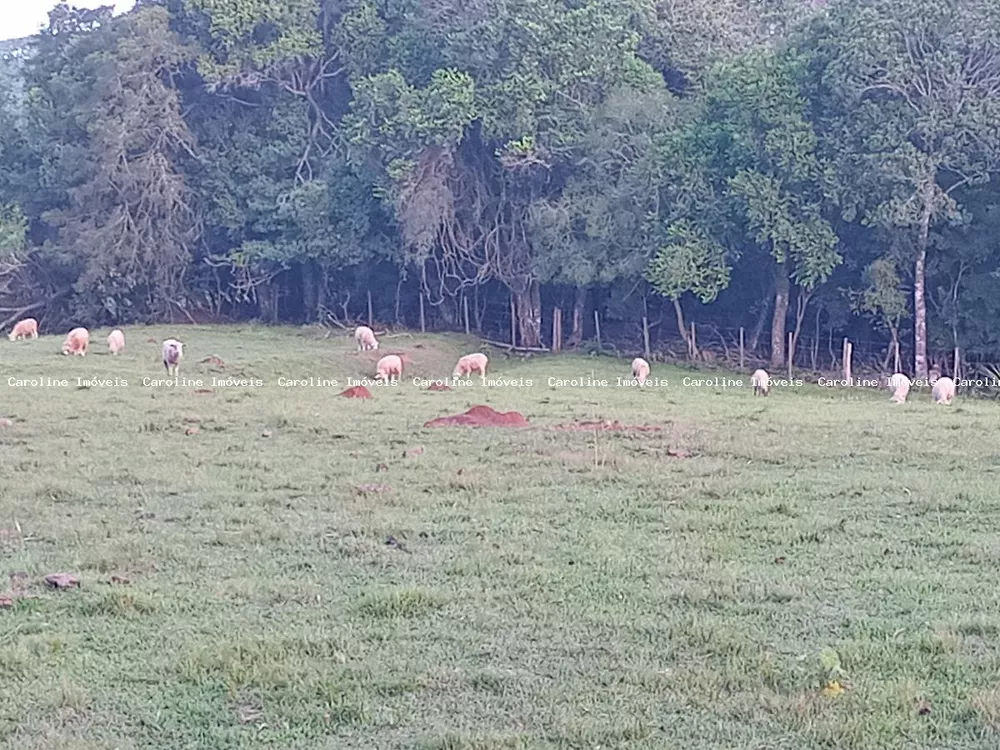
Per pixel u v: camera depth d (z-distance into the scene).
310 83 49.16
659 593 9.23
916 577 9.83
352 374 33.91
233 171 48.66
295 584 9.50
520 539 11.16
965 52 35.34
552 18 41.69
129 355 33.09
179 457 15.70
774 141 36.62
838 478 14.52
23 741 6.47
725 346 42.59
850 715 6.80
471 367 31.95
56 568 10.00
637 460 15.52
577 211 40.53
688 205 38.72
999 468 15.43
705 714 6.88
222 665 7.54
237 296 49.75
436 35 45.25
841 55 35.62
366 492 13.28
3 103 56.41
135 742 6.50
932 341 38.56
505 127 41.38
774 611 8.86
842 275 39.75
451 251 44.03
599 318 45.91
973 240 36.34
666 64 45.84
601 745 6.44
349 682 7.30
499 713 6.88
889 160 34.88
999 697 6.92
